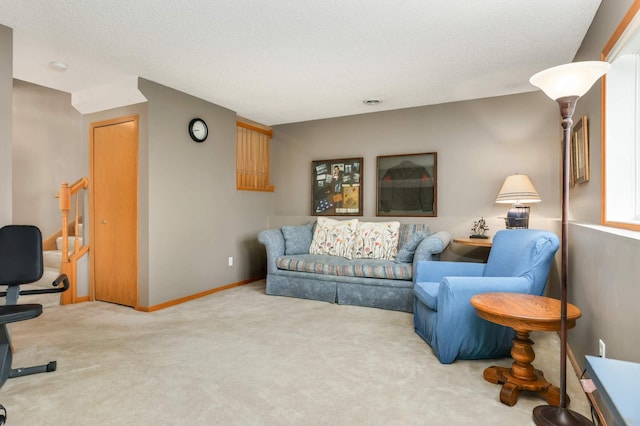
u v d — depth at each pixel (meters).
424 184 4.52
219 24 2.53
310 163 5.30
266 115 5.00
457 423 1.75
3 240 2.35
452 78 3.57
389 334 3.00
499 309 1.96
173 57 3.07
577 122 2.84
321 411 1.84
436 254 3.89
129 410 1.84
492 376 2.16
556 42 2.79
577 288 2.39
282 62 3.17
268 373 2.27
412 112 4.61
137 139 3.70
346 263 4.01
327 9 2.33
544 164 3.97
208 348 2.68
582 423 1.64
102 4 2.27
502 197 3.78
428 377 2.23
